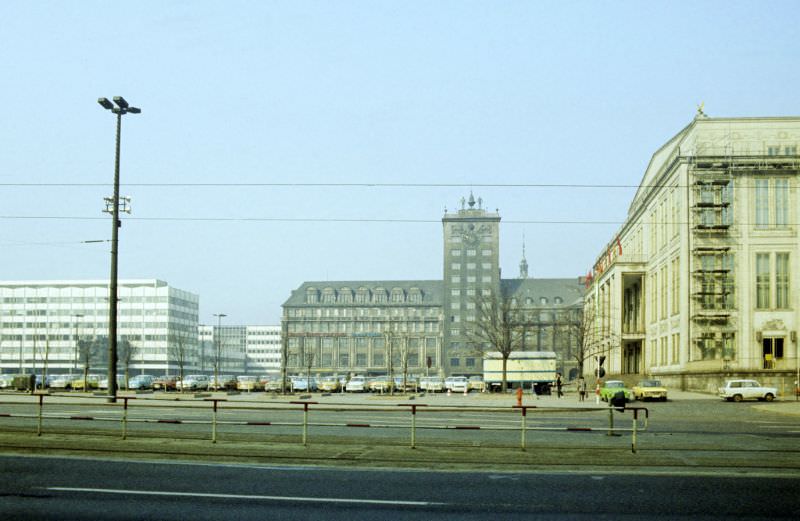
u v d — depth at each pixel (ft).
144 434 72.38
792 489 45.96
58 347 523.29
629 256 305.32
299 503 39.93
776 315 216.13
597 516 37.55
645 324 291.99
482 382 284.41
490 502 40.83
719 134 224.12
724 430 89.71
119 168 118.93
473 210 581.53
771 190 219.61
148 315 531.09
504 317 311.88
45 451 60.75
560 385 196.75
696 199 221.66
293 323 598.34
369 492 43.47
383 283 602.03
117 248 118.52
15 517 36.09
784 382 204.54
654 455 61.31
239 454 59.47
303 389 249.14
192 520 35.68
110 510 37.78
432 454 60.13
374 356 586.86
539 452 62.28
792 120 222.28
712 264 221.05
